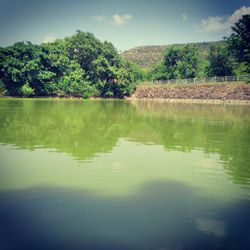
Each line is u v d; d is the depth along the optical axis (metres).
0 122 24.52
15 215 8.06
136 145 17.16
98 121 26.92
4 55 63.75
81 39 72.88
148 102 59.78
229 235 7.20
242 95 53.97
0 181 10.67
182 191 10.04
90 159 13.86
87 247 6.59
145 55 166.75
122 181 10.91
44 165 12.71
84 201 9.05
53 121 25.98
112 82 73.12
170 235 7.14
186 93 62.28
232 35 61.69
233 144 17.75
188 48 76.12
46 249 6.48
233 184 10.81
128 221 7.81
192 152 15.61
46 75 65.50
